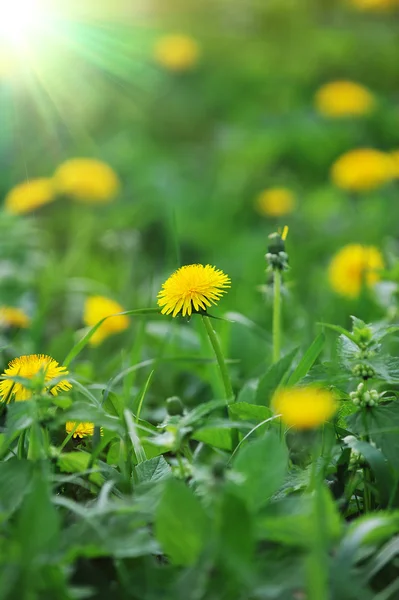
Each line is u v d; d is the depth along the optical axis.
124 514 0.97
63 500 0.97
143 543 0.96
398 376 1.02
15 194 1.74
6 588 0.93
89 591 0.95
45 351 1.39
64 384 1.06
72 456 1.02
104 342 1.41
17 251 1.54
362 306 1.40
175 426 1.00
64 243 1.89
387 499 1.01
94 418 1.00
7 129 2.64
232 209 2.29
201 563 0.94
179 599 0.94
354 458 1.04
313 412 0.95
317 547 0.93
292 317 1.50
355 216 2.03
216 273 1.07
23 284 1.47
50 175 2.53
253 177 2.43
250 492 0.97
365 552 0.97
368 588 0.97
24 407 1.00
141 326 1.21
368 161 1.95
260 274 1.65
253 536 0.94
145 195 2.31
